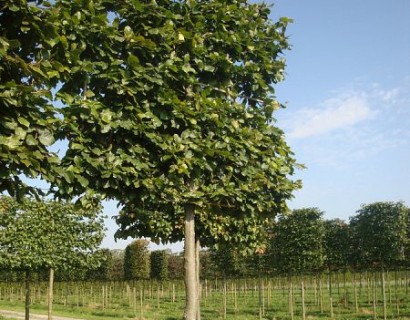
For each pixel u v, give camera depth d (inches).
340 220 846.5
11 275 1392.7
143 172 213.2
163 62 228.7
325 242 812.0
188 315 239.9
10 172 167.6
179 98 242.1
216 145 235.3
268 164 258.8
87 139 195.0
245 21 265.6
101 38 208.7
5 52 160.4
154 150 222.4
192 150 229.3
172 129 237.3
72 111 194.4
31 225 523.2
